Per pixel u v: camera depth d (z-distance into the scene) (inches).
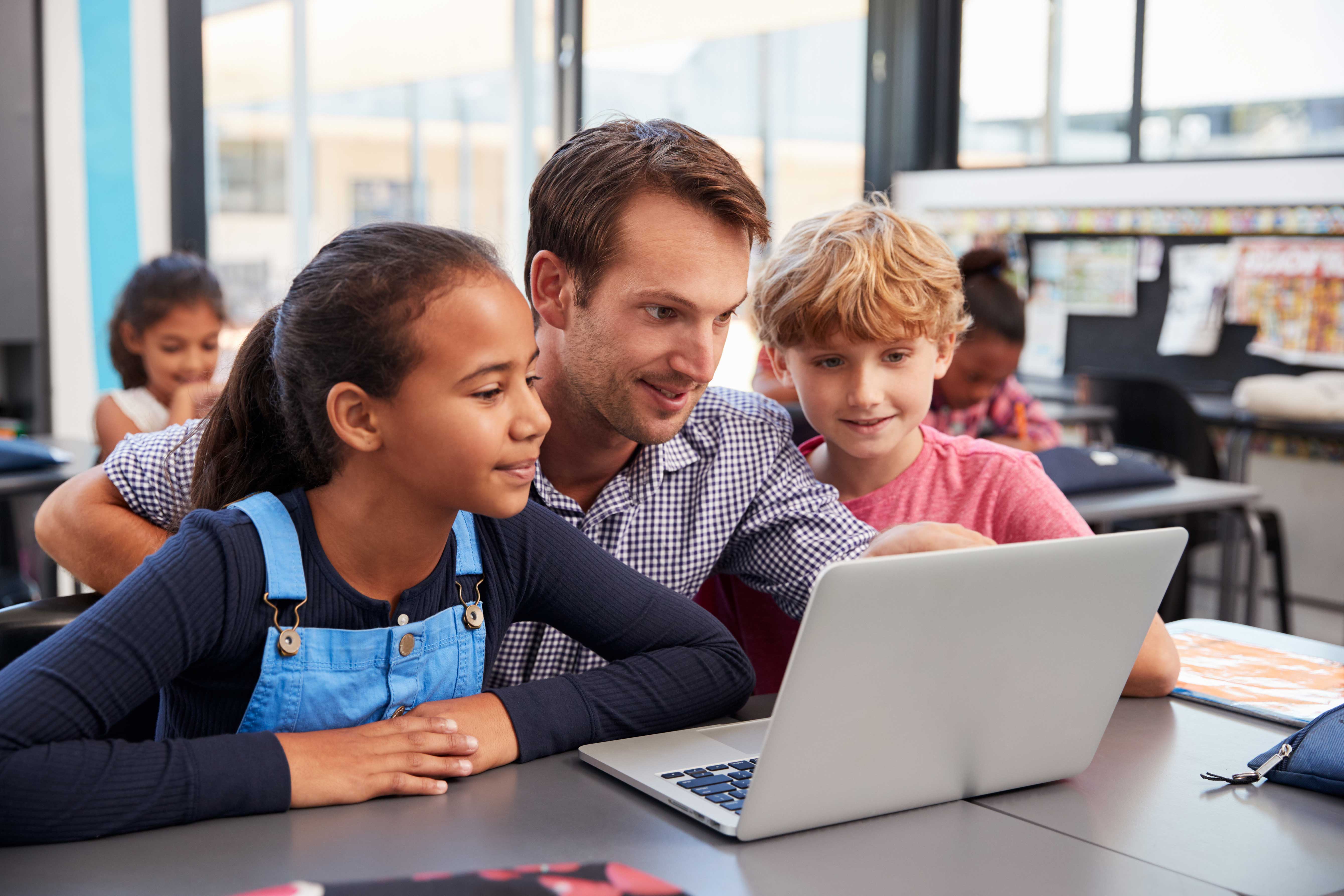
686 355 41.6
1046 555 30.4
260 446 36.4
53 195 141.6
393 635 35.0
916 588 28.4
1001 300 100.0
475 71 196.9
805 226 52.8
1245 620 135.4
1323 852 30.2
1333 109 150.3
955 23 191.8
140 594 31.4
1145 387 132.0
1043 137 181.9
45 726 29.4
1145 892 27.5
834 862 28.6
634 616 39.4
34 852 28.1
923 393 51.4
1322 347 151.3
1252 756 37.3
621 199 40.4
